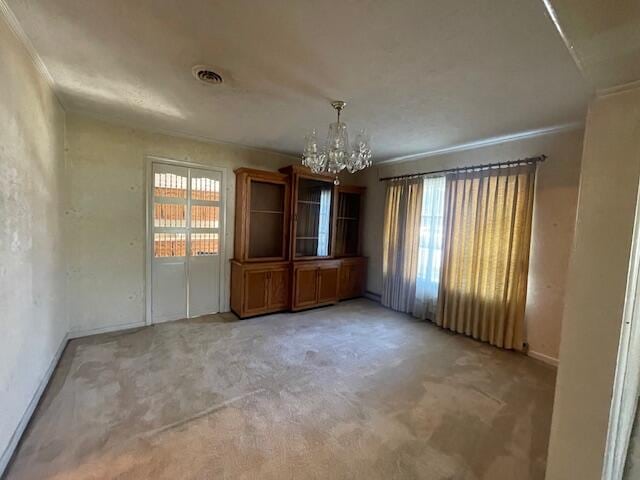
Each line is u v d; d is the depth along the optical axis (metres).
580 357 0.88
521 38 1.57
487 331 3.44
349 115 2.77
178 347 3.04
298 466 1.64
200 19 1.53
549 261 3.03
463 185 3.65
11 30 1.63
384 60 1.84
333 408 2.15
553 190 3.00
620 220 0.80
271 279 4.12
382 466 1.67
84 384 2.33
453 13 1.41
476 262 3.53
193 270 3.91
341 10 1.42
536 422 2.08
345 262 4.94
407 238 4.35
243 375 2.55
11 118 1.66
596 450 0.86
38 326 2.14
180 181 3.72
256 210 4.16
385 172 4.88
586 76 0.82
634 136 0.78
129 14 1.52
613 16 0.64
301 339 3.36
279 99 2.49
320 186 4.63
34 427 1.86
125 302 3.46
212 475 1.56
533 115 2.62
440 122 2.88
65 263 3.02
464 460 1.73
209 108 2.75
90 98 2.66
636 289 0.82
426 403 2.26
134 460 1.64
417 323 4.01
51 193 2.51
